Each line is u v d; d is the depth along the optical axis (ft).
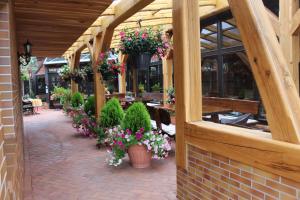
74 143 20.49
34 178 13.01
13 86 8.63
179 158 9.63
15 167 5.87
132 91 41.63
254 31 6.00
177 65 9.52
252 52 6.10
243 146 6.62
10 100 8.07
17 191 6.09
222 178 7.51
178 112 9.61
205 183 8.29
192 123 8.80
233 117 18.01
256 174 6.33
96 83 23.39
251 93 19.94
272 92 5.75
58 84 55.67
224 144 7.29
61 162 15.55
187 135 9.07
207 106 18.60
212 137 7.77
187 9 9.09
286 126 5.55
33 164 15.26
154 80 36.01
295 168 5.28
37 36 19.99
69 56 39.83
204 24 23.65
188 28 9.11
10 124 8.03
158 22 23.25
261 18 6.08
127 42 15.99
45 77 56.08
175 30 9.53
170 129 18.07
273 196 5.88
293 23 12.82
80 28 17.28
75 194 11.13
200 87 9.23
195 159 8.76
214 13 20.62
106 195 11.01
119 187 11.76
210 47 23.86
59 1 11.62
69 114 35.63
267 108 5.93
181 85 9.30
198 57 9.23
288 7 12.98
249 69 19.97
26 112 43.68
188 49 9.12
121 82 39.78
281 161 5.58
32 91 60.03
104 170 13.97
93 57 24.17
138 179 12.63
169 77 28.50
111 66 21.52
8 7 8.22
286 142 5.56
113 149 14.48
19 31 18.11
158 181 12.35
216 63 23.18
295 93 5.76
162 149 14.24
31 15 13.89
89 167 14.51
